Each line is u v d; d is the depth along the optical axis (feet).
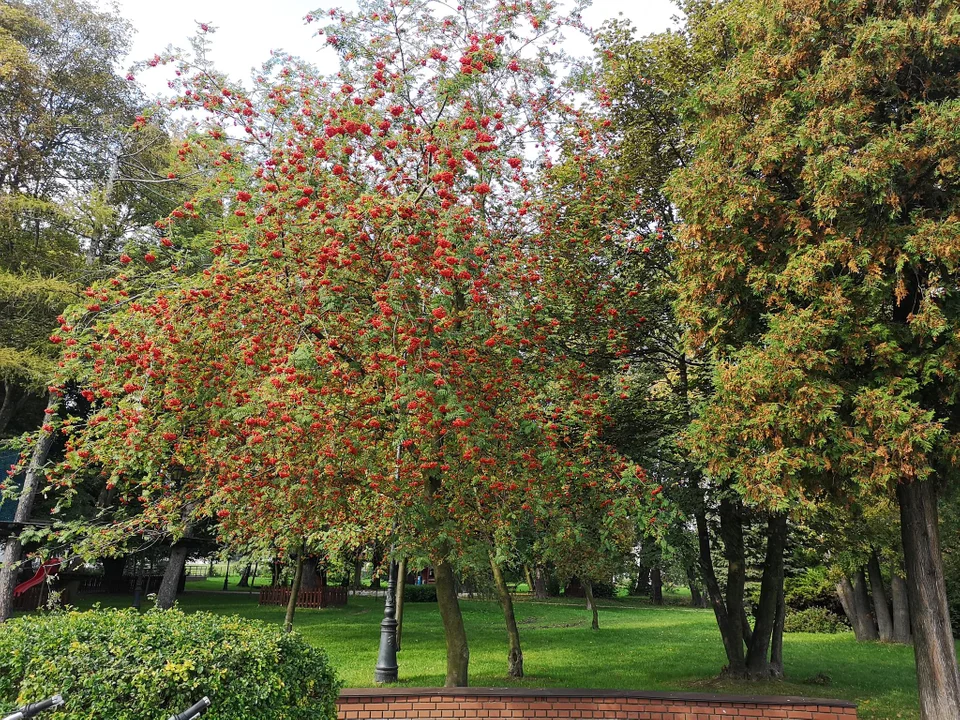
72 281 44.80
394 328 19.52
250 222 21.75
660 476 35.76
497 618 76.43
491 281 23.38
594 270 34.68
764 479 23.85
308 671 19.61
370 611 75.82
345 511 25.53
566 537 28.99
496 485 22.88
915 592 26.03
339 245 20.42
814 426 23.27
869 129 24.59
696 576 37.63
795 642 61.05
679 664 44.96
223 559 45.57
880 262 23.25
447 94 20.70
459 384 21.22
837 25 25.71
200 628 18.30
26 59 52.90
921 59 24.26
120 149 48.88
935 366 23.09
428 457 22.53
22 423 63.16
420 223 19.79
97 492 62.28
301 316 20.49
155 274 22.65
